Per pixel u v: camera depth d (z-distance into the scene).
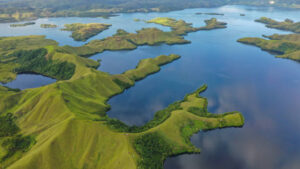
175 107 176.50
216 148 137.00
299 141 146.00
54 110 157.25
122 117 172.00
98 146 124.75
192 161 126.62
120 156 117.19
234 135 149.25
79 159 118.81
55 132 130.88
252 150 136.50
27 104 168.50
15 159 122.69
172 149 132.00
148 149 126.06
